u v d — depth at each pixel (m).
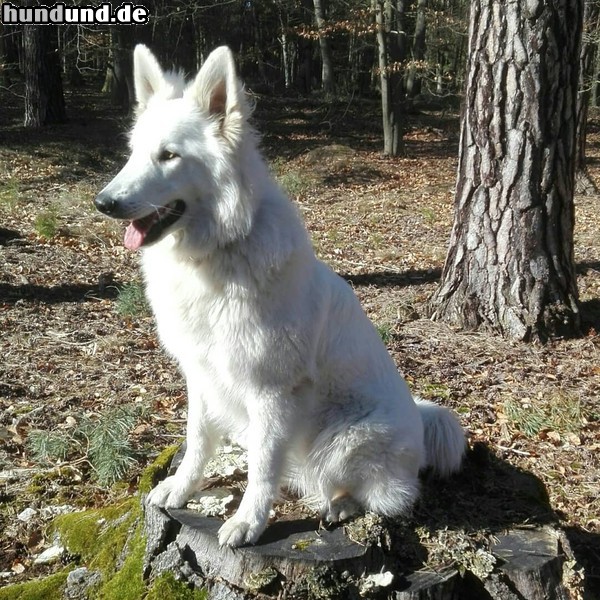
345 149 8.47
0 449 1.95
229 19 12.04
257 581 1.16
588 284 3.69
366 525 1.25
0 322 2.93
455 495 1.45
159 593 1.19
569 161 2.88
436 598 1.18
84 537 1.48
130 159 1.26
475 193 2.95
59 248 4.14
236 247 1.20
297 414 1.26
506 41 2.76
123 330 2.95
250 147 1.25
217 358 1.24
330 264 4.17
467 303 3.02
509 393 2.45
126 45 9.52
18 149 7.29
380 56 8.66
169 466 1.59
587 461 2.07
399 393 1.38
